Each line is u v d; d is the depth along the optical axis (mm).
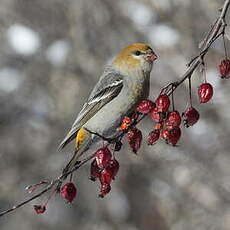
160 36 14734
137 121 6523
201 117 13852
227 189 13477
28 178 14633
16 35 16047
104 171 6289
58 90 15320
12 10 16188
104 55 15234
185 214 13852
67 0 15719
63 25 15891
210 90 6355
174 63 14438
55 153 14695
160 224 14211
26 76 15742
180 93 13852
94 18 15414
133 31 15125
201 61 6129
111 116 8430
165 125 6387
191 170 13570
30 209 14688
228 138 13625
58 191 6246
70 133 8305
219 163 13555
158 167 13953
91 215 14727
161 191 14180
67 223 14703
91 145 8328
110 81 8445
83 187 14648
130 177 14273
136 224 14422
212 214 13531
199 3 14664
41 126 15086
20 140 15008
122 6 15383
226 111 13867
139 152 13781
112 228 14492
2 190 14586
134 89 8391
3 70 15891
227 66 6375
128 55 8430
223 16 6156
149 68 8430
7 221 14555
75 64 15328
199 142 13648
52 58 15656
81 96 14945
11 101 15492
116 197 14609
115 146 6754
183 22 14664
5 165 14703
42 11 16062
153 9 15172
